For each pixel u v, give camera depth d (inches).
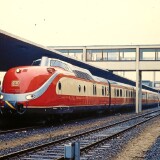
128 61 1517.0
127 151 438.0
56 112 740.0
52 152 412.2
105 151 428.5
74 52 1565.0
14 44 695.7
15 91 679.1
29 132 614.9
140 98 1615.4
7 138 529.7
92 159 372.2
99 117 1157.7
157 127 790.5
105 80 1226.6
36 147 422.0
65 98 785.6
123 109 1626.5
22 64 981.2
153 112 1616.6
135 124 799.7
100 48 1526.8
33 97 676.7
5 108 678.5
